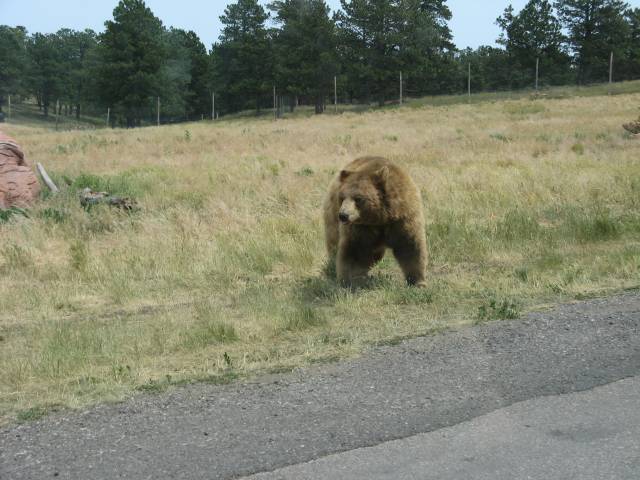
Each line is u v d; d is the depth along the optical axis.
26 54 120.12
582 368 4.66
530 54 84.06
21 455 3.70
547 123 31.02
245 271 8.68
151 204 12.97
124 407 4.35
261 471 3.43
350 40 77.50
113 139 31.86
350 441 3.72
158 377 4.96
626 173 13.50
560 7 84.44
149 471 3.46
